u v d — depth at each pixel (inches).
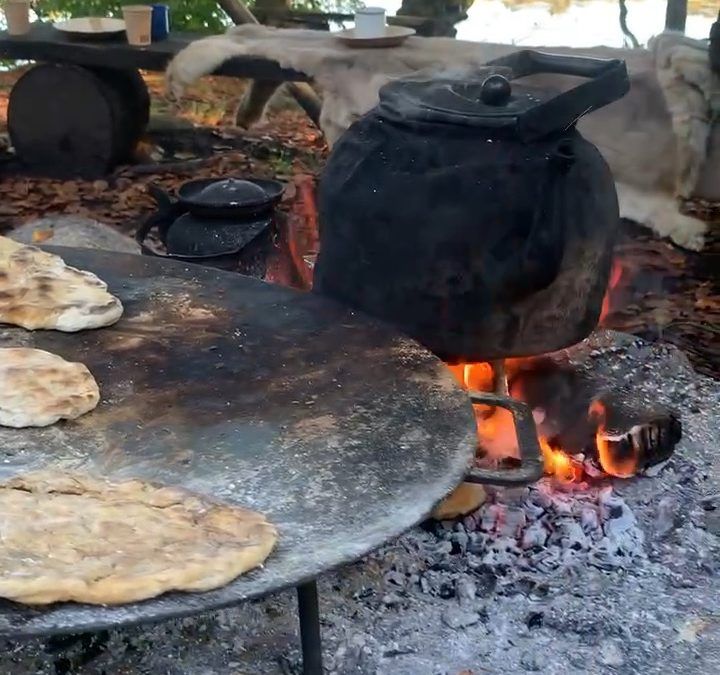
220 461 60.6
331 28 240.4
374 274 81.3
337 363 72.7
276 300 83.7
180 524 53.5
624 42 217.9
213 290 85.8
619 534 89.3
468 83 86.8
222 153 230.8
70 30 206.5
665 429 97.1
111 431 63.7
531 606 81.1
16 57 205.8
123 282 87.3
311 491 57.5
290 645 76.8
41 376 67.4
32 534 51.9
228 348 75.1
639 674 74.4
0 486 56.5
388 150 79.6
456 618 79.1
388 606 80.9
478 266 77.4
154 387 69.2
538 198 76.0
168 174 216.1
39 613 46.4
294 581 49.8
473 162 76.4
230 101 269.7
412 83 88.0
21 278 84.0
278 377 70.7
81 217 183.9
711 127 145.0
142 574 48.6
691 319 144.8
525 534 88.7
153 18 203.2
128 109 214.2
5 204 195.9
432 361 73.3
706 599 82.8
